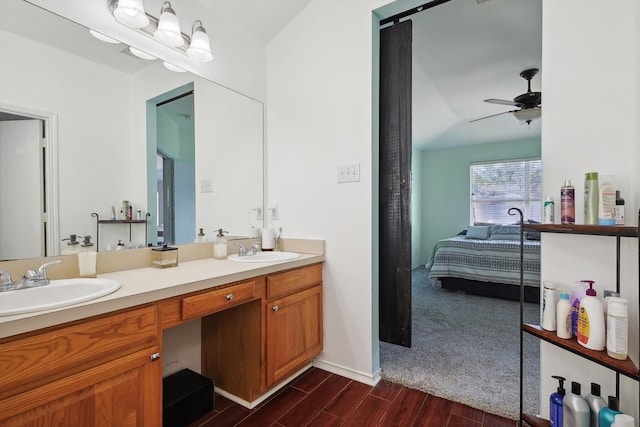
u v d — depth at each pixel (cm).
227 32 206
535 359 214
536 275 356
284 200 227
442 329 274
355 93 195
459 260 407
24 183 127
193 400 157
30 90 129
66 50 138
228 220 210
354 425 153
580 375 131
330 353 205
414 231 611
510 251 379
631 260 120
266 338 167
